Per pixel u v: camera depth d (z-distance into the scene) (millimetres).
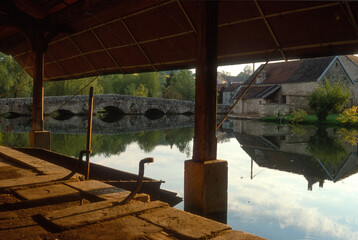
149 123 29016
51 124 24578
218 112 44844
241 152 13070
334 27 4590
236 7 5238
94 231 2232
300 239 4047
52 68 10953
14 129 19203
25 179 3643
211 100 4219
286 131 21656
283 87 37906
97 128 22562
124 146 14031
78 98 34344
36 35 7996
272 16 4988
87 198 3127
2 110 29359
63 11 7125
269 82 39625
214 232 2229
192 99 57219
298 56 5242
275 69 41000
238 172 9008
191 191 4188
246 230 4355
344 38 4609
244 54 5887
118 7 5812
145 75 53906
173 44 6828
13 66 36750
